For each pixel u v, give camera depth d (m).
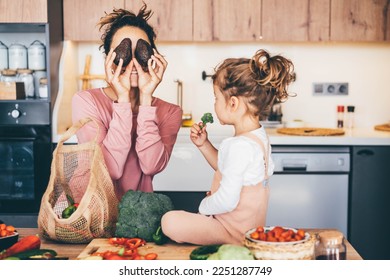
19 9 3.42
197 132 1.92
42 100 3.46
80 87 4.09
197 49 4.05
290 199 3.51
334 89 4.08
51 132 3.52
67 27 3.72
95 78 3.99
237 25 3.73
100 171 1.79
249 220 1.63
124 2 3.70
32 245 1.55
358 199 3.52
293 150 3.48
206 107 4.07
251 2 3.72
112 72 2.02
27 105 3.46
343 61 4.07
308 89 4.08
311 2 3.72
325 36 3.74
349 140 3.48
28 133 3.50
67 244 1.73
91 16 3.71
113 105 1.99
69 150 1.82
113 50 2.00
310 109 4.09
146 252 1.54
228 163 1.59
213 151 1.94
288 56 4.06
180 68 4.06
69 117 3.82
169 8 3.71
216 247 1.46
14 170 3.46
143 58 2.01
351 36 3.74
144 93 2.03
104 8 3.70
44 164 3.52
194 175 3.57
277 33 3.73
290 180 3.51
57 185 1.84
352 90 4.09
